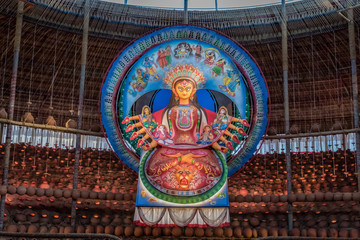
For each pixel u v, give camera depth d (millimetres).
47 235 18094
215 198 18875
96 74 28266
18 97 28906
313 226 21312
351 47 21625
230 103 21344
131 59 20828
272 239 18906
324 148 27547
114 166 26234
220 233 20469
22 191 19656
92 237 18281
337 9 22797
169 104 20703
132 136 20203
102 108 20484
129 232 20547
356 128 20938
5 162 19672
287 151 22328
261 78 20719
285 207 22781
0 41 24688
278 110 30953
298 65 27594
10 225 19406
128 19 24438
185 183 18922
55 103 29891
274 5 24250
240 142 20578
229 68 20844
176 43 20953
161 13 24750
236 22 24766
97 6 23781
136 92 20672
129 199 21172
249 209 22781
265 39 25250
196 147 19812
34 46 25438
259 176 25922
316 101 29984
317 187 24312
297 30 24469
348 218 21266
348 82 28078
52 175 24406
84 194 20922
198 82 20750
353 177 24844
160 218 18656
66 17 23469
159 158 19500
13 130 26609
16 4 21734
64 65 27344
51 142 27469
